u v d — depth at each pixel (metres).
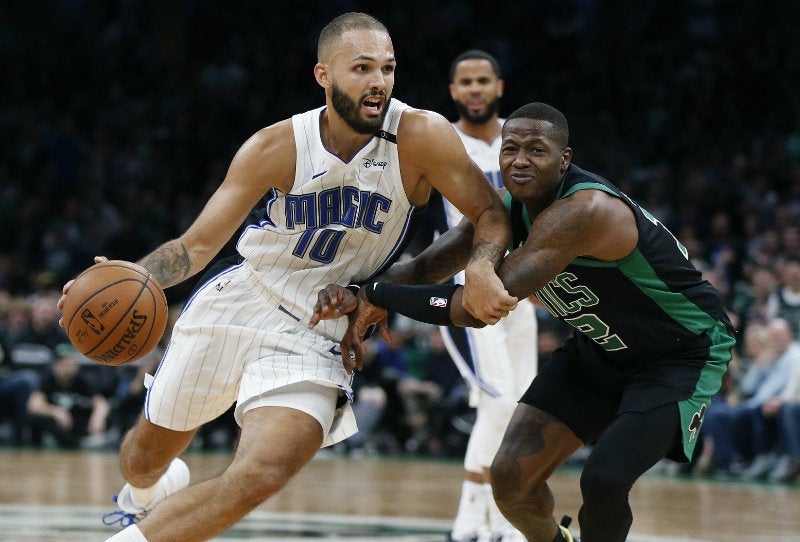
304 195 4.79
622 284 4.77
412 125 4.78
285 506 8.66
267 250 4.91
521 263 4.56
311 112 4.87
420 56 21.52
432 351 14.20
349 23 4.65
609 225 4.63
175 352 5.04
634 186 16.97
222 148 21.11
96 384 14.48
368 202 4.80
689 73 19.22
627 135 19.12
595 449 4.68
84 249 18.33
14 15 24.55
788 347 11.48
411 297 4.73
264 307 4.91
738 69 19.22
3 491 9.25
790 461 11.11
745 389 11.82
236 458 4.51
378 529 7.36
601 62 20.58
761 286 12.59
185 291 15.80
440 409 13.94
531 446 5.01
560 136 4.73
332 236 4.82
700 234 15.92
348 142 4.77
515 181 4.73
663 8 20.73
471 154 7.23
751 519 8.14
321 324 4.87
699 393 4.82
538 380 5.21
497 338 6.79
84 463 12.13
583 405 5.09
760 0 19.98
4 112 22.64
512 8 22.11
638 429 4.67
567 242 4.57
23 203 20.75
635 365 4.99
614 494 4.53
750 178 16.94
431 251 5.19
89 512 7.98
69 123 21.69
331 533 7.14
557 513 8.29
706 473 11.80
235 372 4.91
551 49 21.09
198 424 5.12
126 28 23.70
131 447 5.39
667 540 7.01
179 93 22.56
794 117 18.38
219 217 4.82
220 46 23.27
